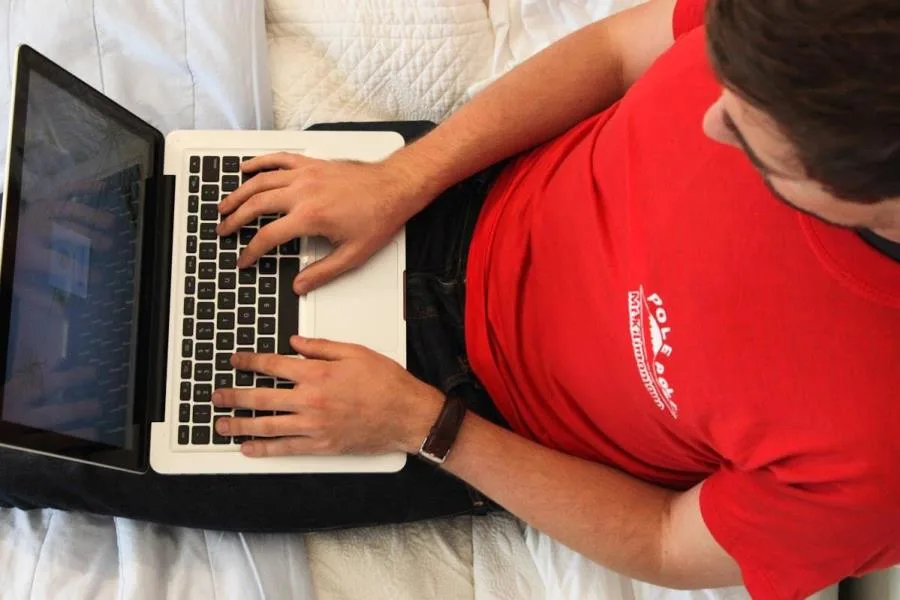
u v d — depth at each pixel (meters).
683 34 0.81
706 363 0.66
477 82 1.11
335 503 0.90
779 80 0.41
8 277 0.70
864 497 0.59
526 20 1.13
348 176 0.88
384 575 0.95
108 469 0.88
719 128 0.50
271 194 0.85
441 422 0.81
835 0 0.38
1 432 0.66
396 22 1.09
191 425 0.82
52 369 0.73
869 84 0.39
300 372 0.81
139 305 0.83
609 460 0.85
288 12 1.08
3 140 0.98
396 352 0.87
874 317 0.57
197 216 0.87
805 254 0.60
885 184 0.42
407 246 0.94
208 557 0.93
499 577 0.95
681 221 0.68
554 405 0.87
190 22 1.02
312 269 0.85
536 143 0.93
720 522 0.70
